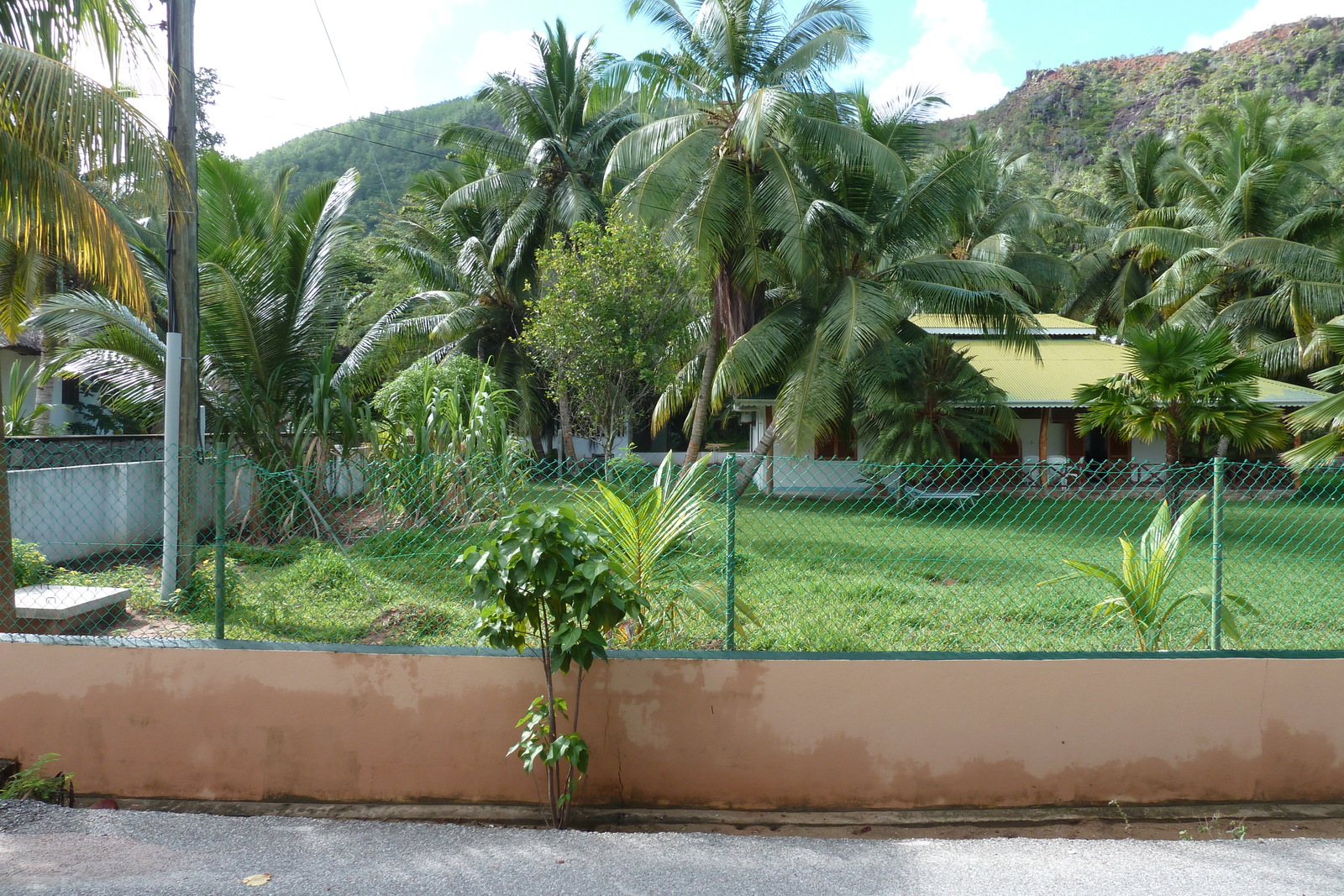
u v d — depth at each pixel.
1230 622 5.06
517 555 3.97
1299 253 21.88
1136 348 15.77
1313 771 4.68
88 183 7.65
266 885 3.54
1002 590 8.81
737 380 17.17
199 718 4.68
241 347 12.46
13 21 6.27
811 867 3.78
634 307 18.62
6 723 4.75
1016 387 21.30
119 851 3.84
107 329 11.74
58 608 6.70
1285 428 15.65
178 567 8.04
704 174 16.98
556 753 4.16
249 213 12.79
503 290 26.58
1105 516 15.48
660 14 16.89
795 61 16.39
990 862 3.84
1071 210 40.75
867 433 19.58
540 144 24.88
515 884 3.58
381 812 4.51
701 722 4.59
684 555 6.02
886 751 4.59
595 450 29.45
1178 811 4.55
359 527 11.39
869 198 18.06
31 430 15.84
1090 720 4.62
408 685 4.63
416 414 13.30
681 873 3.70
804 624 6.91
